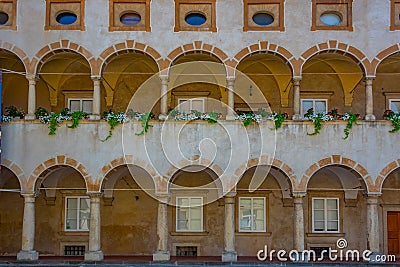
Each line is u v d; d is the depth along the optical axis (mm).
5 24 26312
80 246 28812
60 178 28641
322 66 28672
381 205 28547
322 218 28828
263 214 28875
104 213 28812
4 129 25609
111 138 25609
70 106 29312
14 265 24828
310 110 26078
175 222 28719
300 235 25297
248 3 26328
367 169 25344
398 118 25453
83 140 25594
